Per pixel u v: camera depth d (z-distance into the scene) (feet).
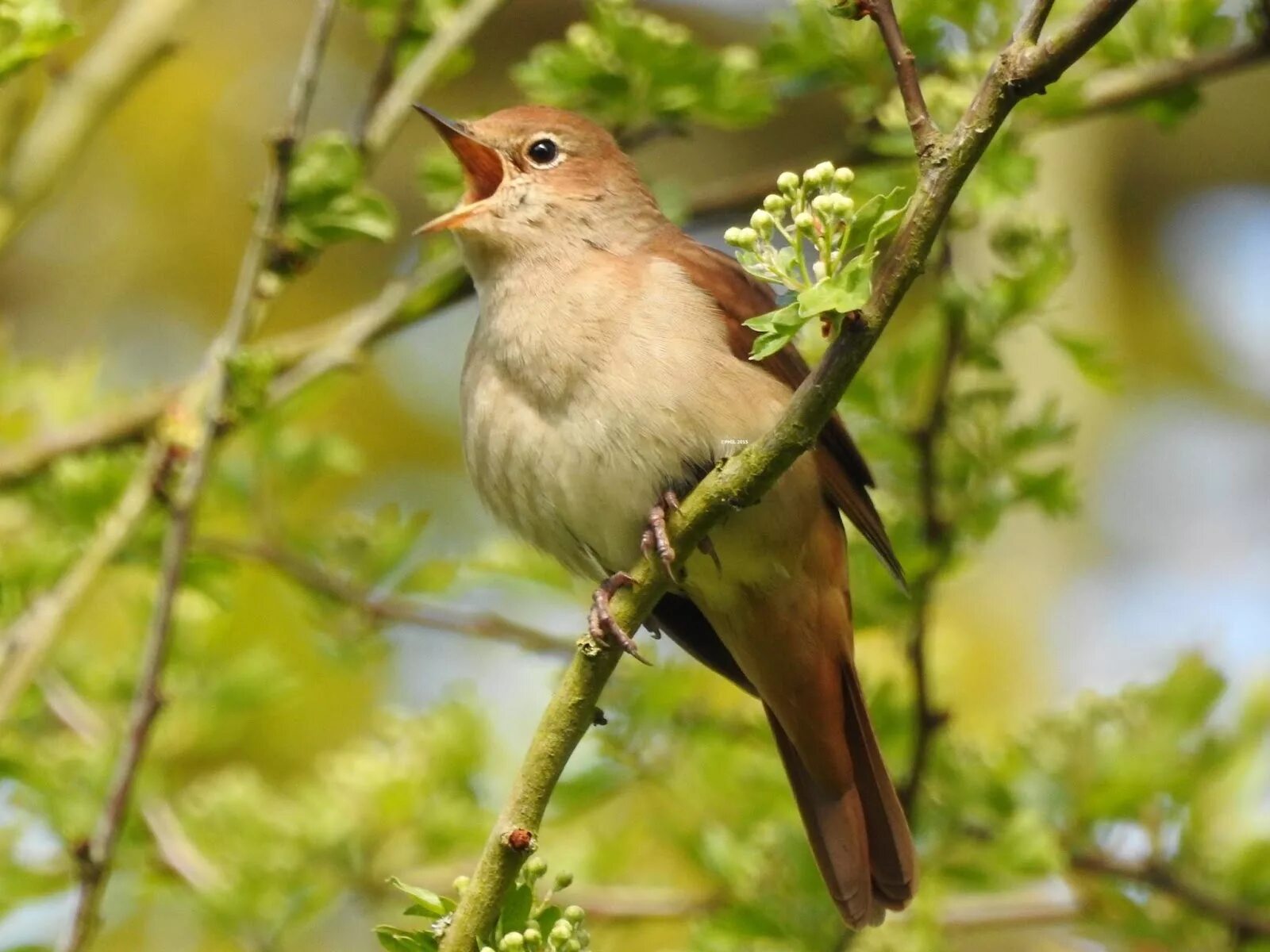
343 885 29.22
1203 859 27.91
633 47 27.25
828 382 16.74
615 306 23.45
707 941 26.37
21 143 26.05
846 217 16.10
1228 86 50.29
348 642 29.37
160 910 37.19
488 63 50.24
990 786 27.99
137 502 24.63
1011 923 27.76
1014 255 26.91
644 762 28.91
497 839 16.90
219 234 47.88
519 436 23.67
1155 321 51.13
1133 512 48.57
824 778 24.31
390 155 50.39
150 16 26.68
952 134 16.16
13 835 28.27
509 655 40.27
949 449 27.27
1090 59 28.17
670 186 29.09
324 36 23.90
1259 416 50.96
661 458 22.90
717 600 24.08
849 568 26.40
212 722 30.30
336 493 44.80
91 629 37.11
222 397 23.53
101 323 46.70
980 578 40.75
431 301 28.86
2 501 31.42
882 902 23.70
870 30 27.14
